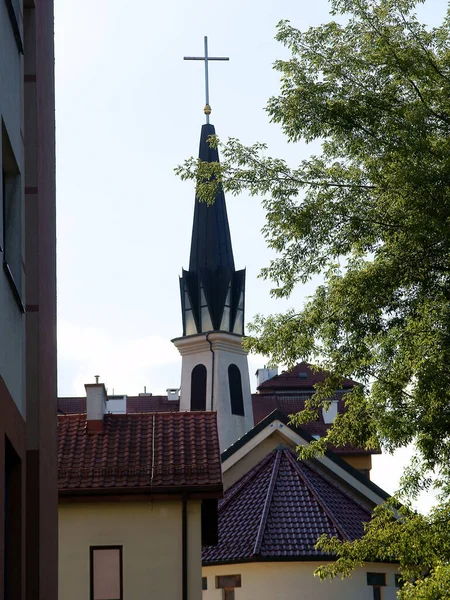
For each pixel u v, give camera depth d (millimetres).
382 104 23609
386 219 23688
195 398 93250
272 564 36906
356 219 23922
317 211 24250
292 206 24641
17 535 15859
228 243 95625
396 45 23766
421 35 24234
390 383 23828
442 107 23766
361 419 24438
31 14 18312
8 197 16422
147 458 33000
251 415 93938
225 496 41031
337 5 24547
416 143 22656
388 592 37562
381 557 25234
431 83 23922
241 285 95000
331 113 23766
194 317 94062
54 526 20141
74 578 31438
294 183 24844
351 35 24516
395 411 23531
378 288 23031
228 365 93438
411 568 24641
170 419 35125
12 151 15633
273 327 24938
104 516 31859
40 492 17047
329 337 23844
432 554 24094
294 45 24578
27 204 17656
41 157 18516
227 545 37938
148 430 34562
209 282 94312
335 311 23688
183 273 95125
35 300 17375
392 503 24797
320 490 40500
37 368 17156
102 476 32094
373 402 23906
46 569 18172
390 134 23359
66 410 88500
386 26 24188
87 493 31594
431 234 22562
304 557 36812
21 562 15727
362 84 24172
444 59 23859
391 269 23172
